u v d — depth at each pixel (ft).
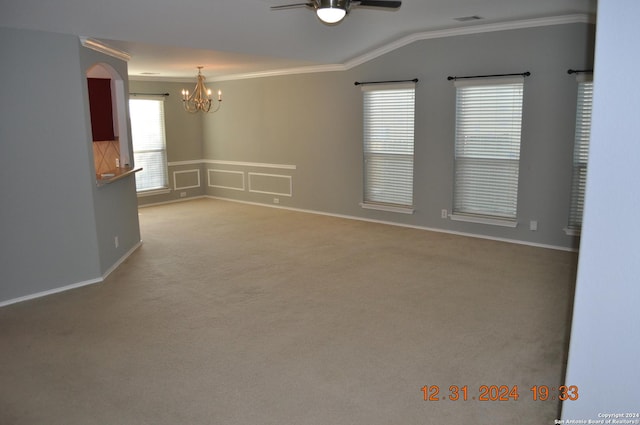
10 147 13.53
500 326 12.08
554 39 17.81
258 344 11.33
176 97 29.66
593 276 3.82
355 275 16.08
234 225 23.80
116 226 17.60
